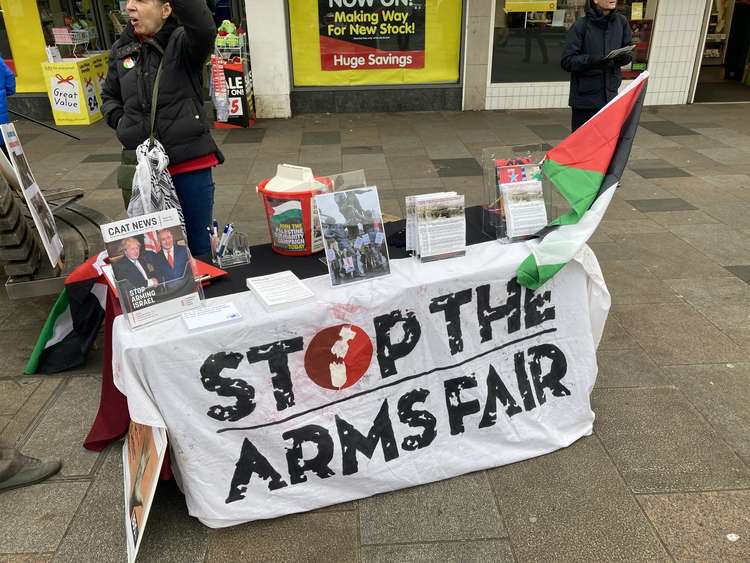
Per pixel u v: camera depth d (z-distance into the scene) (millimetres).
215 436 2277
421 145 7422
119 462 2746
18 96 8703
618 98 2684
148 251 2197
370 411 2498
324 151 7250
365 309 2361
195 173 3354
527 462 2707
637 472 2625
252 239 4906
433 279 2455
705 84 10523
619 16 5258
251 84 8531
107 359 2699
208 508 2318
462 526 2395
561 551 2277
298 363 2330
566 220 2629
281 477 2410
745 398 3057
